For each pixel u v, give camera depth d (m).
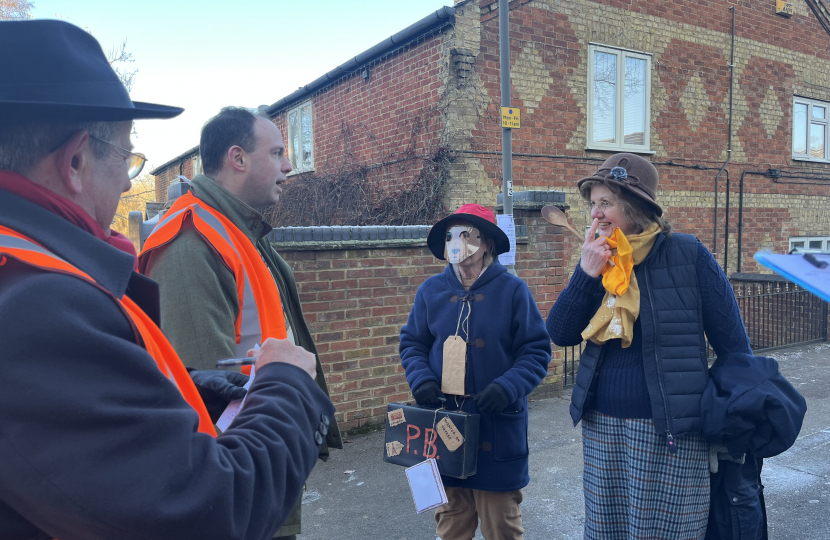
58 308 0.67
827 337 7.90
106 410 0.66
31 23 0.78
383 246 4.45
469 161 6.87
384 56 7.84
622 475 1.99
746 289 8.50
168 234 1.59
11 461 0.62
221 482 0.70
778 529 3.00
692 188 9.02
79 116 0.80
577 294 2.10
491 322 2.35
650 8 8.38
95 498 0.63
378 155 8.20
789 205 10.30
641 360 1.95
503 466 2.23
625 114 8.28
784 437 1.74
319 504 3.31
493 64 7.01
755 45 9.62
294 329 1.88
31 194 0.80
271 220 11.19
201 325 1.48
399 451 2.30
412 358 2.48
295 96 10.44
